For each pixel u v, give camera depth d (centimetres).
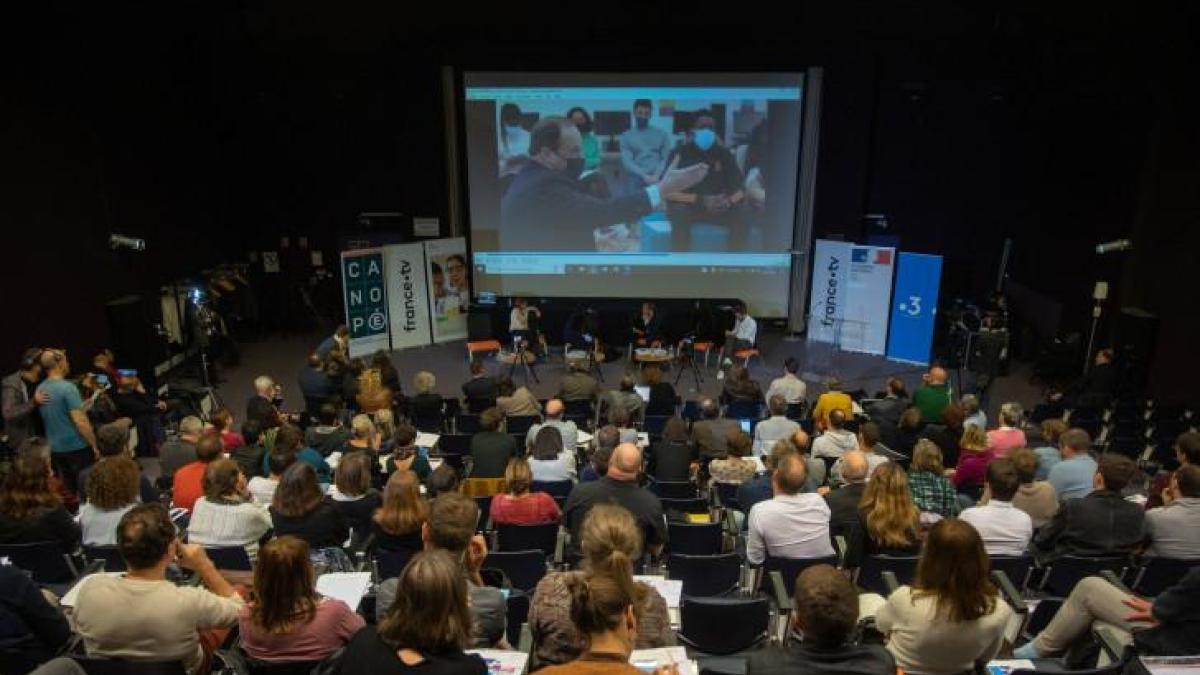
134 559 349
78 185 1226
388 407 962
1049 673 361
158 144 1495
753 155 1625
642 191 1641
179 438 818
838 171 1667
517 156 1644
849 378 1445
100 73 1298
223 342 1534
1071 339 1448
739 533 655
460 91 1631
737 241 1659
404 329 1616
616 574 244
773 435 873
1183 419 1046
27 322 1094
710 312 1561
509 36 1642
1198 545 516
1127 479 527
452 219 1706
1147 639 380
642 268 1677
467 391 1129
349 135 1780
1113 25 1378
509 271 1698
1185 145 1266
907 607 340
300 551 346
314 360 1147
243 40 1708
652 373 1141
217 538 524
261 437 826
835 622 268
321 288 1831
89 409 966
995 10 1563
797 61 1600
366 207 1817
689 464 799
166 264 1513
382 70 1725
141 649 347
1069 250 1541
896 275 1484
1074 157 1520
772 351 1591
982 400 1322
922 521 569
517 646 455
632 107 1609
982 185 1681
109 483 527
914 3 1589
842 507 571
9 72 1070
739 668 400
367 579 468
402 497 502
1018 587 516
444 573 265
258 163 1802
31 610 377
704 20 1609
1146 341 1280
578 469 875
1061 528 545
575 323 1527
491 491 753
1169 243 1299
